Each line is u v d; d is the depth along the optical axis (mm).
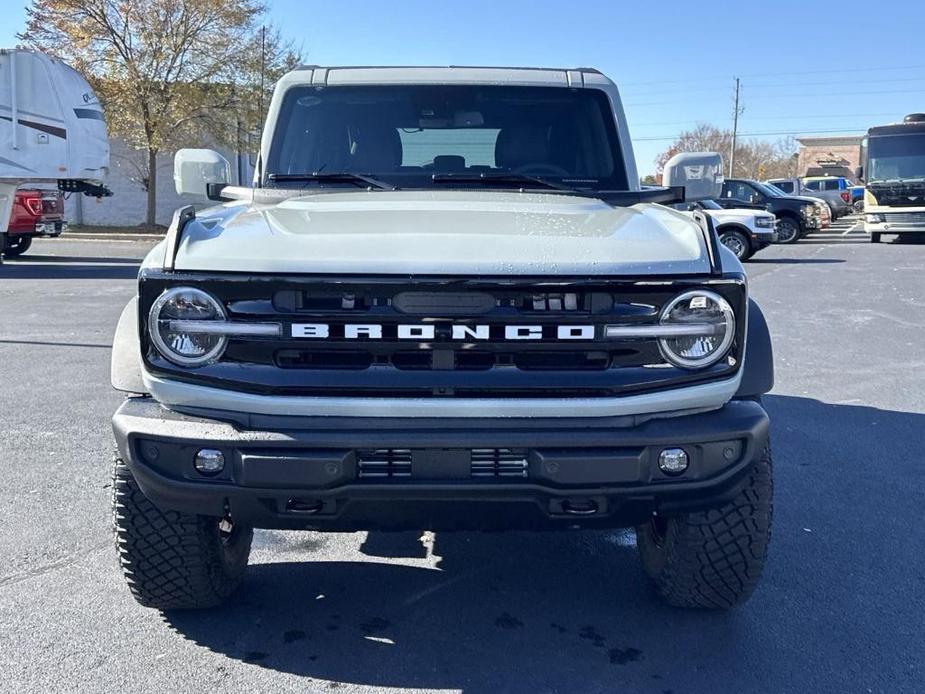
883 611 3701
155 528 3260
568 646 3418
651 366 2908
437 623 3592
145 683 3131
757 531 3277
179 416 2918
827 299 12781
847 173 84375
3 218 17375
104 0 29062
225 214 3514
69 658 3281
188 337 2863
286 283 2809
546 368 2883
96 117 17359
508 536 4496
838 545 4367
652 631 3531
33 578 3926
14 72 15812
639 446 2869
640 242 3072
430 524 2992
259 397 2838
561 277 2832
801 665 3285
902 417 6609
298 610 3688
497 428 2842
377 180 4352
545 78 4660
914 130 24203
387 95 4570
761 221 19297
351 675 3209
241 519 2990
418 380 2826
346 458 2805
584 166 4543
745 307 2945
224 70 30125
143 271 2881
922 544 4383
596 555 4270
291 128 4547
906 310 11711
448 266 2828
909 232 24609
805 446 5926
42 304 12164
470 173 4504
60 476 5219
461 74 4641
